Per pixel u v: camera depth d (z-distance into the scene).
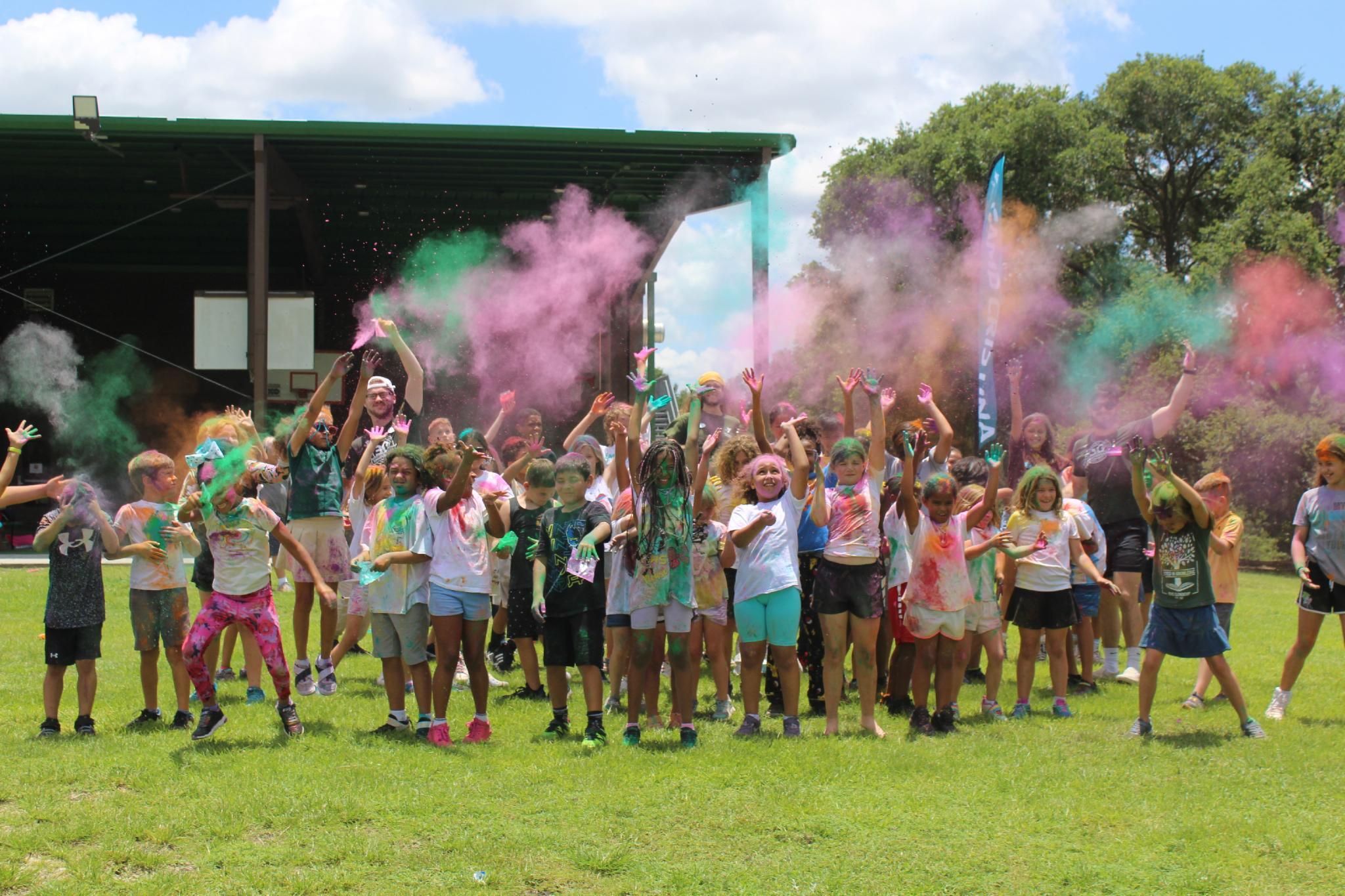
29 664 6.96
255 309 14.76
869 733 5.43
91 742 4.93
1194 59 31.70
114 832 3.77
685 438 7.14
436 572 5.16
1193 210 34.03
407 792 4.24
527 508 6.33
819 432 6.25
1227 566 6.91
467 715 5.86
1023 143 28.59
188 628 5.67
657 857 3.67
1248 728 5.46
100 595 5.23
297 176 17.33
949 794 4.32
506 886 3.43
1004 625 6.90
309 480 6.29
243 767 4.52
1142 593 8.09
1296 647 6.00
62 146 16.09
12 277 24.17
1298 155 30.73
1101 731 5.58
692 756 4.84
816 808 4.12
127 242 22.95
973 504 6.13
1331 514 5.89
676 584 5.13
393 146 15.38
